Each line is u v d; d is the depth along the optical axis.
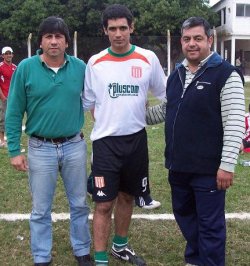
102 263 3.67
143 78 3.54
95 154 3.60
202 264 3.53
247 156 7.84
